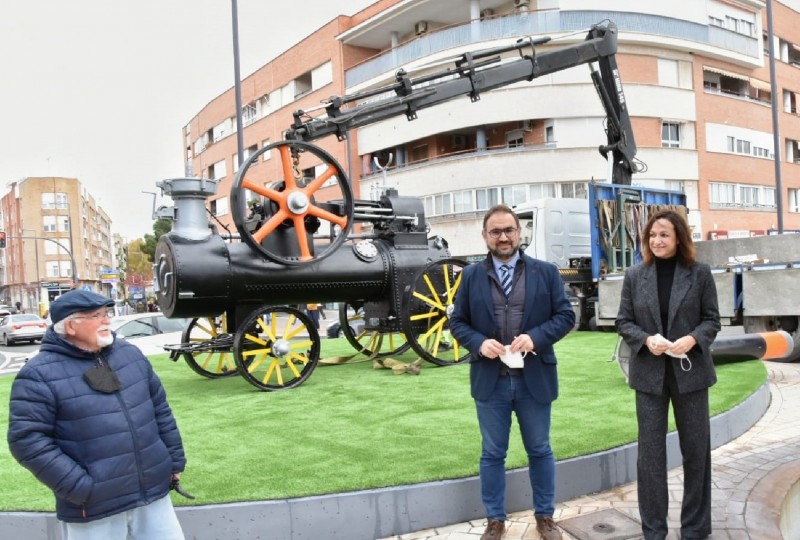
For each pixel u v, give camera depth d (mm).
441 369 7902
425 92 9422
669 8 24875
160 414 2756
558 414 5168
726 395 5613
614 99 12570
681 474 4398
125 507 2492
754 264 7887
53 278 71438
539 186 23297
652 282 3314
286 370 8461
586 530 3523
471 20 24234
